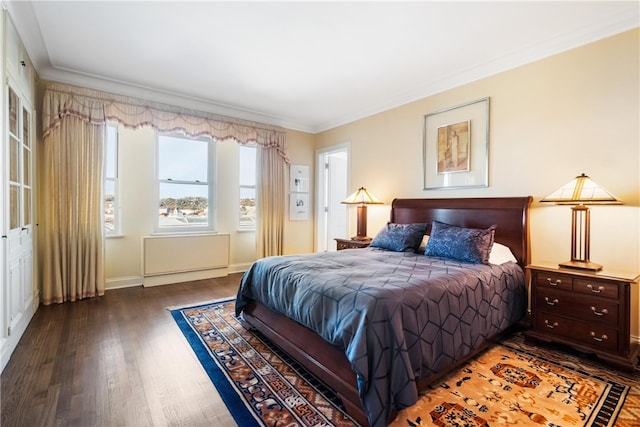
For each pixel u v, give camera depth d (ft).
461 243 8.82
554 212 8.70
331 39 8.70
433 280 6.25
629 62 7.41
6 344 6.61
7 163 6.68
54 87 10.56
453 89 11.14
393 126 13.38
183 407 5.27
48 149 10.41
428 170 11.98
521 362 6.84
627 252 7.47
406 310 5.28
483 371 6.45
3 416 4.95
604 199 6.86
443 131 11.45
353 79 11.35
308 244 17.87
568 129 8.41
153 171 13.38
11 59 7.22
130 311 9.96
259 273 8.39
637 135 7.33
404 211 12.41
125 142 12.75
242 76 11.16
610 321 6.58
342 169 18.92
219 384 5.97
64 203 10.75
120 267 12.76
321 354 5.97
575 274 7.04
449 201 10.96
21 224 8.15
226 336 8.18
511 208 9.31
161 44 9.00
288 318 7.23
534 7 7.18
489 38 8.55
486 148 10.16
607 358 6.54
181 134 14.24
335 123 16.46
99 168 11.42
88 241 11.26
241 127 14.89
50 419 4.90
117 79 11.42
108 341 7.77
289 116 15.92
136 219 13.04
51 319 9.20
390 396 4.75
